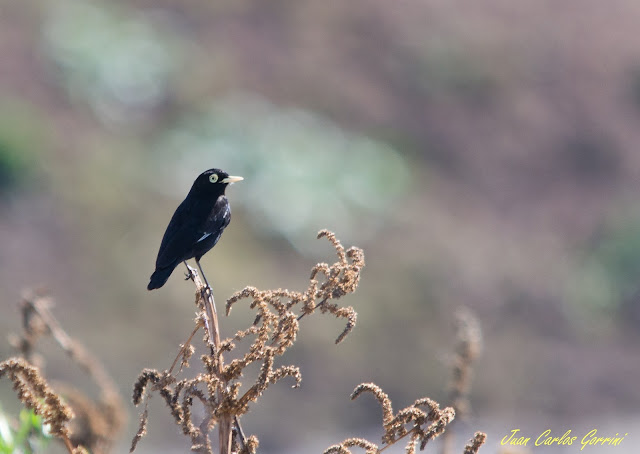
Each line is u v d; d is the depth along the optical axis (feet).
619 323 98.63
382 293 89.76
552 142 132.16
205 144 104.06
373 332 83.41
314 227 97.66
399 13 141.38
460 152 124.26
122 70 110.42
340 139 114.73
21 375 11.22
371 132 120.06
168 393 11.40
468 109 131.64
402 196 109.81
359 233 99.81
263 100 116.26
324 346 76.89
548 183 125.39
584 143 133.59
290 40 129.70
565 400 83.61
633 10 160.97
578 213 120.47
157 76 110.32
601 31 153.28
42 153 94.02
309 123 114.93
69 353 15.44
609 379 88.74
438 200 113.70
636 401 86.53
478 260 102.17
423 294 93.09
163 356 75.31
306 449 68.69
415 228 104.22
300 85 122.31
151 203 94.89
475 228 110.83
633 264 103.50
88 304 78.59
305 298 11.60
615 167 131.44
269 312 11.47
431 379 81.05
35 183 90.33
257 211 96.07
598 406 84.33
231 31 126.31
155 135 105.09
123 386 70.64
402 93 129.29
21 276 80.28
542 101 137.28
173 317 78.59
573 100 139.54
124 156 99.40
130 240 88.48
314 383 73.77
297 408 71.26
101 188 93.20
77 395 14.35
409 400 78.64
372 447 11.23
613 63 147.74
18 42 108.78
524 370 87.30
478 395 81.15
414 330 86.74
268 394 70.49
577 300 100.63
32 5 113.91
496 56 140.15
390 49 135.13
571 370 88.79
